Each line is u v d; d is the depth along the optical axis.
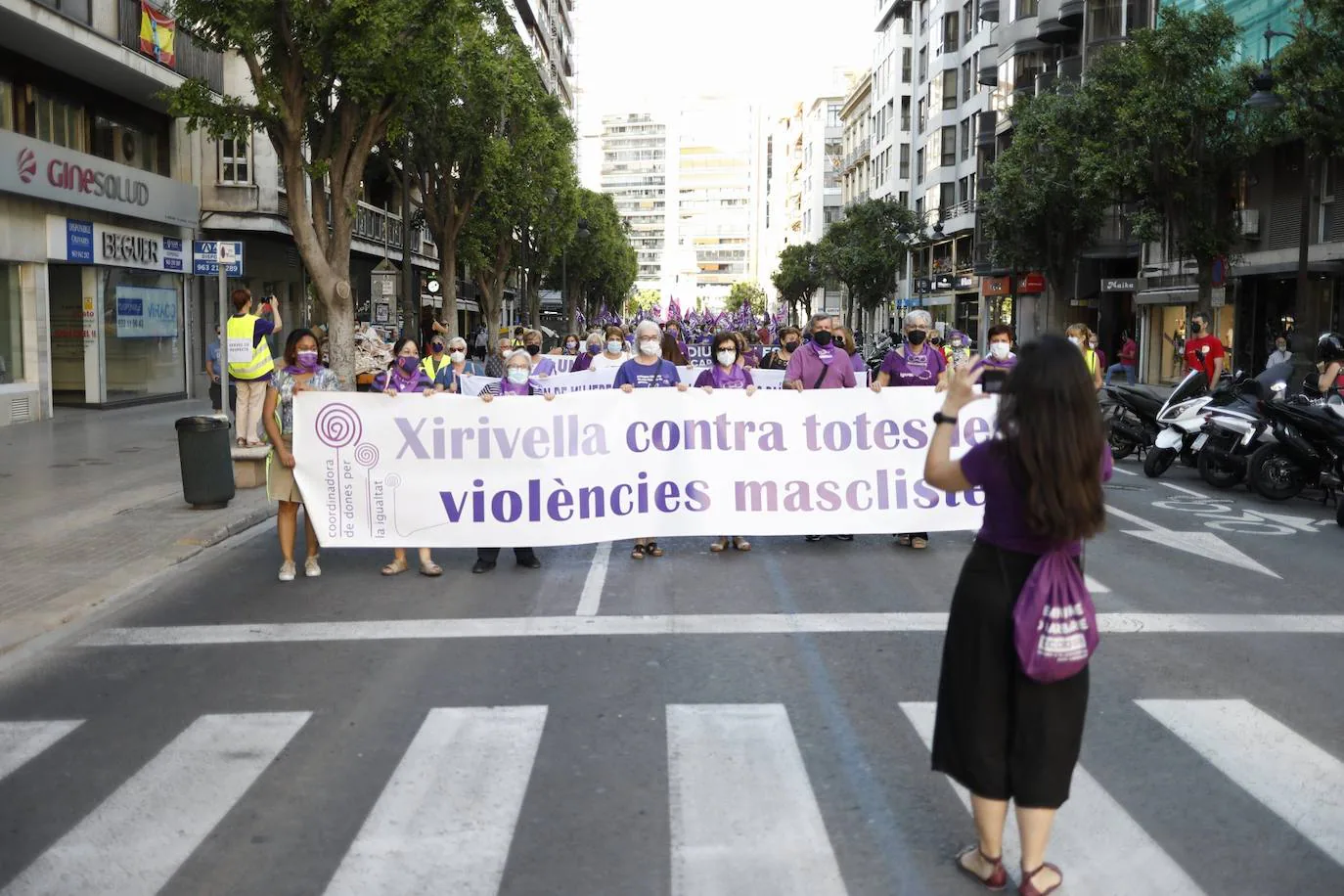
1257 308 32.69
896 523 10.09
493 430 9.48
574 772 5.03
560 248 47.44
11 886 4.04
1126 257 44.16
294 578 9.29
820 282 105.31
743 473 9.98
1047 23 45.88
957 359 20.86
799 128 155.38
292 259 37.66
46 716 5.94
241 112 18.50
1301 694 6.13
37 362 23.55
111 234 26.00
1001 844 4.12
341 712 5.89
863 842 4.33
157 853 4.29
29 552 10.10
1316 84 19.86
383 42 17.72
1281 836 4.37
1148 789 4.82
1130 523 11.66
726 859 4.18
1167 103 25.12
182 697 6.20
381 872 4.11
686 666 6.64
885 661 6.72
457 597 8.53
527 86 34.22
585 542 9.75
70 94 25.44
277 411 9.27
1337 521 11.47
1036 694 3.79
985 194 37.66
